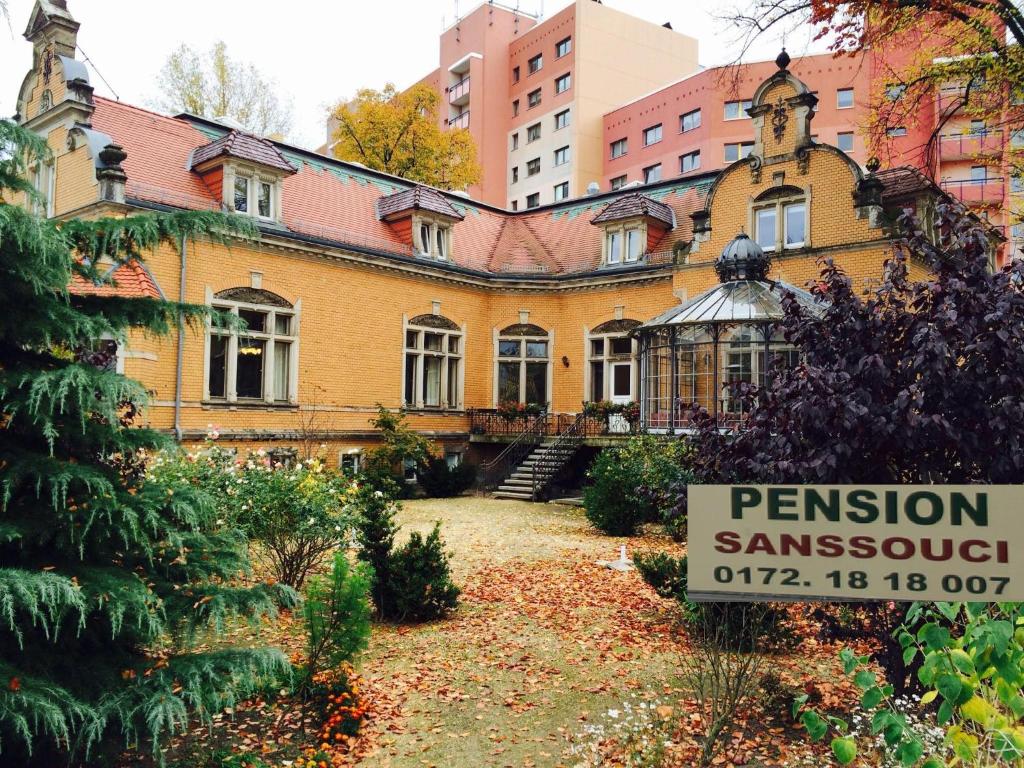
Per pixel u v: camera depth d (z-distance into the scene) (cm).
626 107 4531
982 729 353
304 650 684
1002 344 445
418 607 849
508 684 663
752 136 3959
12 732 414
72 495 450
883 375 473
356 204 2219
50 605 388
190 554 506
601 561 1159
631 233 2278
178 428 1639
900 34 1319
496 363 2391
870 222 1778
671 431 1686
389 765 519
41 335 448
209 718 478
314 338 1931
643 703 610
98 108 1777
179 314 501
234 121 2086
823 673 665
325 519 876
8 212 395
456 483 2062
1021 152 1573
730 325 1644
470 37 5188
